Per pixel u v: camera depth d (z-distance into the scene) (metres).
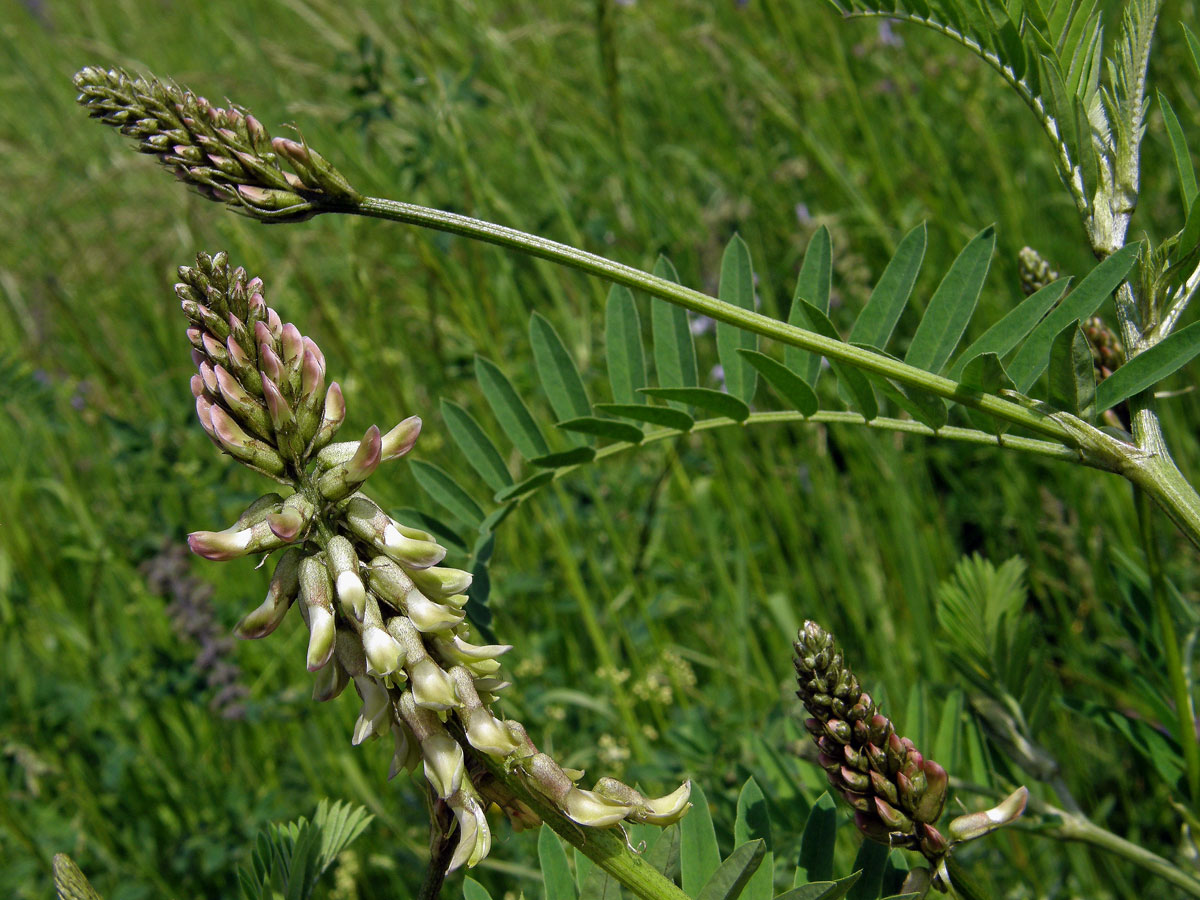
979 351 0.33
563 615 0.69
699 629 0.68
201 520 0.80
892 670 0.59
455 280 0.75
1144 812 0.54
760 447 0.75
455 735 0.25
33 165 1.15
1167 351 0.30
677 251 0.84
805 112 0.89
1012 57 0.33
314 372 0.25
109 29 1.46
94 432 0.91
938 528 0.70
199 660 0.64
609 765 0.57
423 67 0.69
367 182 0.80
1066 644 0.62
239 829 0.59
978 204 0.83
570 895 0.31
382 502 0.73
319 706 0.65
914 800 0.28
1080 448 0.30
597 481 0.71
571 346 0.74
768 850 0.30
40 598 0.76
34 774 0.61
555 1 1.10
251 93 1.03
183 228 0.91
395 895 0.58
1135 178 0.32
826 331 0.32
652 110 1.02
